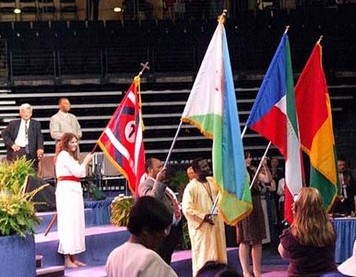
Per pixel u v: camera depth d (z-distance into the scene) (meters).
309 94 8.48
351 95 20.56
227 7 22.30
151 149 19.59
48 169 12.63
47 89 20.66
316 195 5.84
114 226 11.77
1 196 7.93
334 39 21.64
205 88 8.25
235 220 7.97
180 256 10.68
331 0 22.50
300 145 8.36
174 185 12.11
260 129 8.30
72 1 23.58
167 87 20.98
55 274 9.16
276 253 12.98
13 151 12.15
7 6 23.31
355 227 11.23
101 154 13.66
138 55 21.55
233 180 7.97
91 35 21.52
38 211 11.09
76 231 9.54
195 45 21.67
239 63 21.47
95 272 9.52
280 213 13.62
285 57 8.37
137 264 3.82
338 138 19.62
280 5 22.83
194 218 8.72
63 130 12.52
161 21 21.75
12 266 7.71
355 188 12.95
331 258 5.83
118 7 23.75
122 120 9.73
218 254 8.81
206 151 19.50
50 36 21.34
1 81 20.47
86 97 20.41
